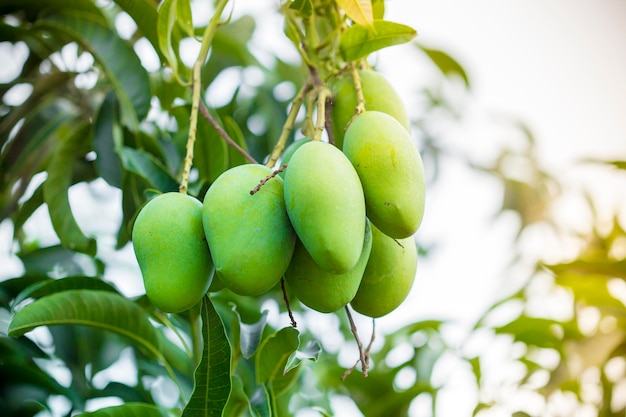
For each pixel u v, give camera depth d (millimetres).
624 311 1776
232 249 1113
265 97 1745
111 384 1488
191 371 1469
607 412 1766
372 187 1127
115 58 1500
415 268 1209
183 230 1148
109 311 1376
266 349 1317
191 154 1228
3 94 1650
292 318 1175
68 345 1535
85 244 1531
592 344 1778
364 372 1184
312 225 1099
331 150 1130
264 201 1131
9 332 1293
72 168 1548
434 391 1708
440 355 1804
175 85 1591
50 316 1333
